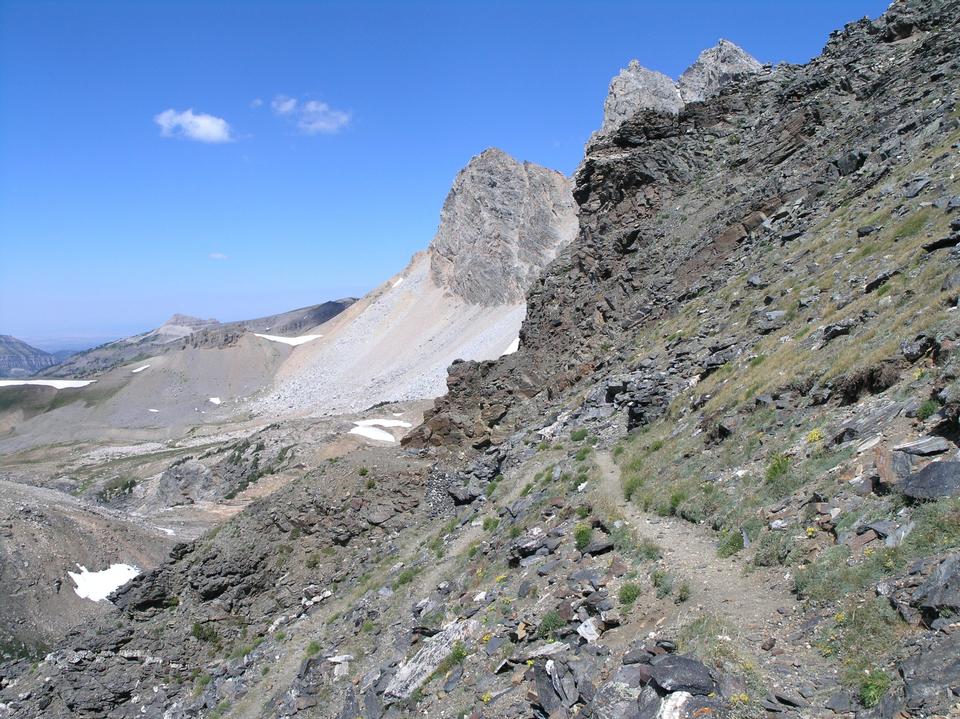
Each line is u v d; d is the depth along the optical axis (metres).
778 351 26.62
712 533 18.27
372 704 21.98
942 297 20.06
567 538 23.16
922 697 9.57
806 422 20.03
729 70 110.88
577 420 38.50
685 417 28.09
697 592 15.41
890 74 47.16
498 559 26.31
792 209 42.72
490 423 50.66
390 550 42.25
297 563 46.16
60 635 73.81
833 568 13.30
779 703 11.10
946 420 14.64
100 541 89.56
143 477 166.12
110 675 42.47
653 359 37.75
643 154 60.75
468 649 20.19
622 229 56.84
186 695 40.22
